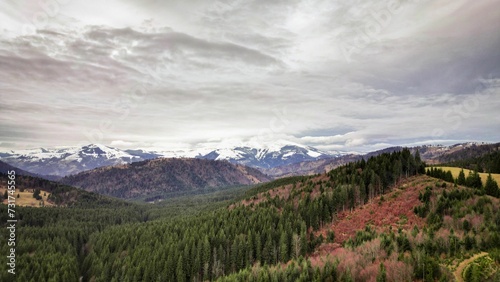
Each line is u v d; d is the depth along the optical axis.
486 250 86.69
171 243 152.75
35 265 145.88
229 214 180.38
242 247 139.50
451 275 77.56
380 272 83.75
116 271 145.12
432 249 93.38
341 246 125.50
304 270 98.75
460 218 111.75
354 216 145.12
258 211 171.50
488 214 107.56
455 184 139.00
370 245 106.50
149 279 137.50
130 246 168.62
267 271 110.12
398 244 101.88
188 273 140.62
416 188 148.62
